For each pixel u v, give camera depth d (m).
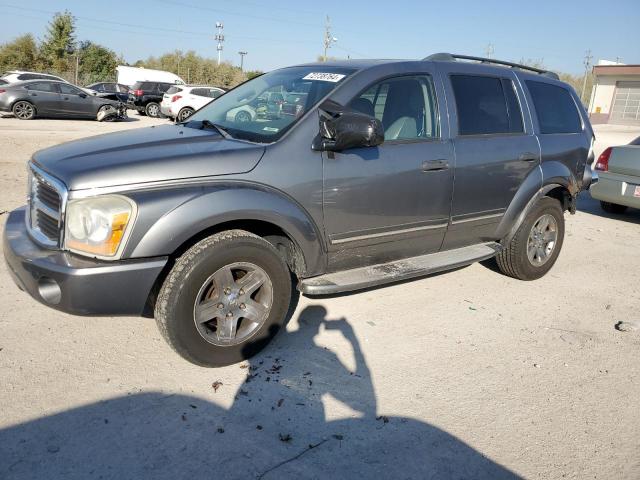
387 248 4.23
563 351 4.02
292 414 3.06
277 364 3.57
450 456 2.81
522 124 5.04
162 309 3.18
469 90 4.63
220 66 73.38
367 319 4.32
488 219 4.82
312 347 3.82
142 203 3.03
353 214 3.86
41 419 2.88
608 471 2.78
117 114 21.45
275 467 2.65
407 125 4.18
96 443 2.73
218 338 3.39
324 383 3.39
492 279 5.48
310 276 3.85
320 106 3.73
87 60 54.44
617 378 3.69
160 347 3.68
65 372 3.31
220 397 3.17
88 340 3.71
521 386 3.51
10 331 3.75
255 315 3.51
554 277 5.68
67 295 3.00
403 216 4.16
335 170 3.71
